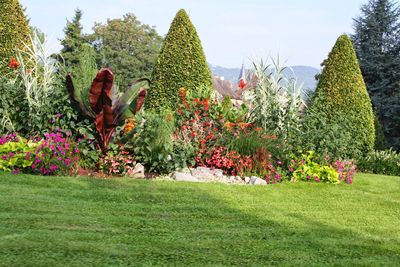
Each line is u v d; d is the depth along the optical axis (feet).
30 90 24.71
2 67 34.24
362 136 37.76
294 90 28.48
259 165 25.55
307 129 28.76
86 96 24.76
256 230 15.48
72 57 113.91
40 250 11.85
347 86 37.68
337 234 15.58
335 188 25.22
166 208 17.78
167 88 36.99
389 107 73.41
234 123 27.43
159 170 24.47
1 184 19.49
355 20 82.84
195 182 23.06
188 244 13.34
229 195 20.72
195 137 26.09
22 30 35.40
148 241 13.38
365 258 13.14
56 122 24.26
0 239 12.51
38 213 15.60
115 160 23.89
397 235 16.12
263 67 28.78
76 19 132.46
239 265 11.82
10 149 22.34
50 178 21.08
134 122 25.98
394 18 79.77
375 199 22.65
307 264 12.23
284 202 20.49
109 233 13.93
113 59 130.72
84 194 18.90
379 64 75.97
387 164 37.45
